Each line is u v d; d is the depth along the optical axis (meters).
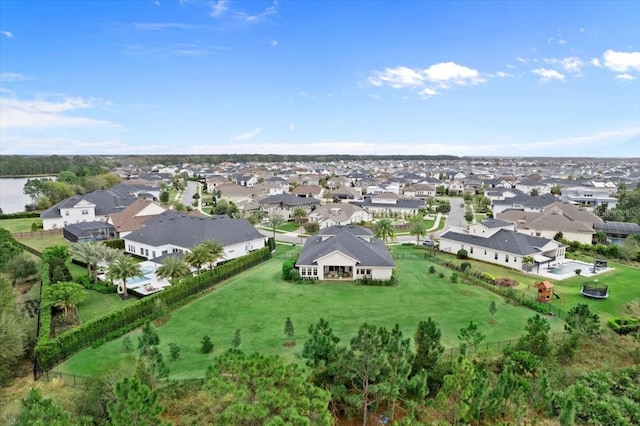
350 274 49.59
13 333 28.48
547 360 28.55
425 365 24.12
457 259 62.66
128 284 47.69
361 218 100.69
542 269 56.12
